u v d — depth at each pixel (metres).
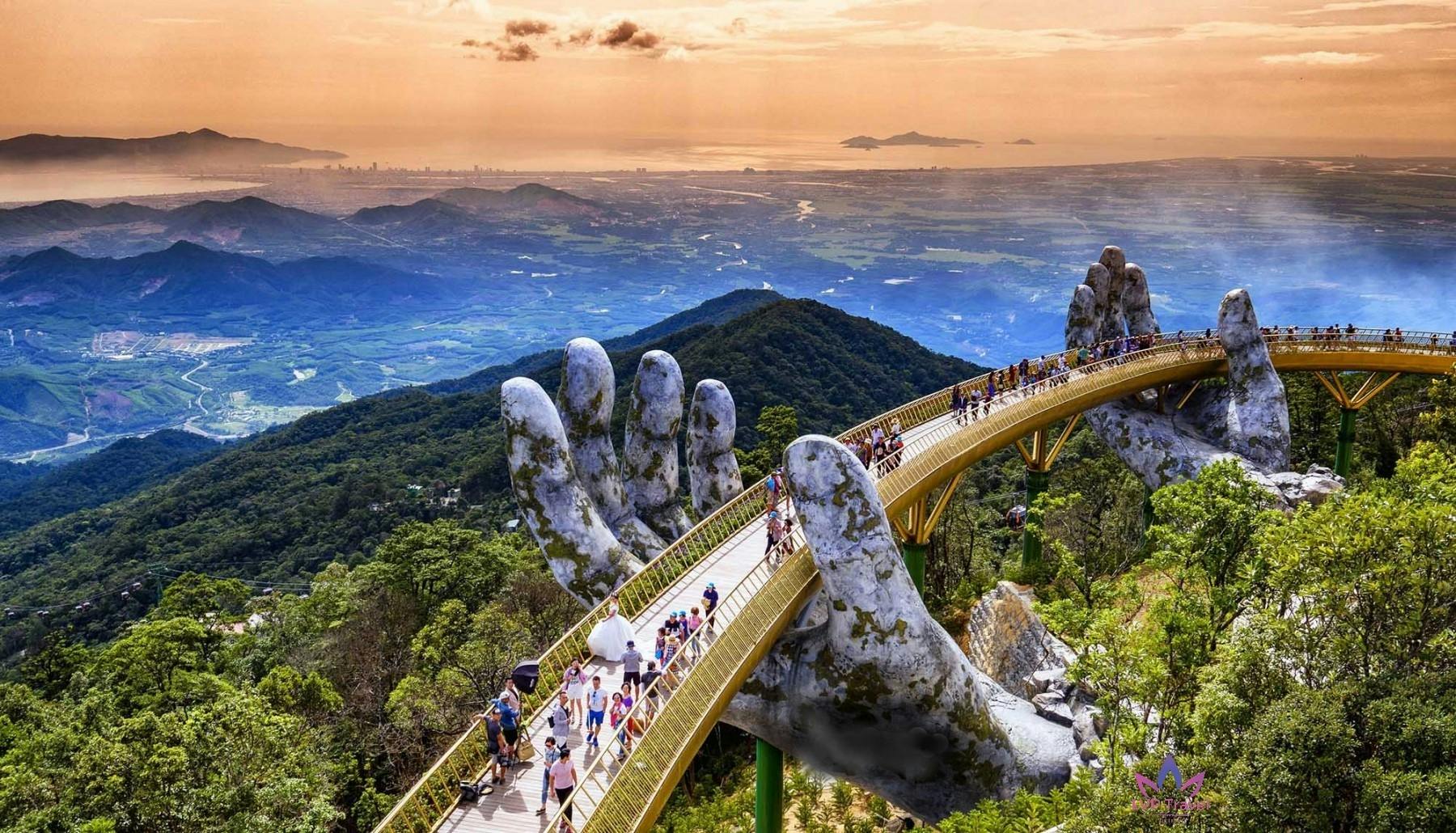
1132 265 61.75
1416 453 33.50
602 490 37.62
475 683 51.38
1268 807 20.55
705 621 27.48
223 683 54.25
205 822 34.25
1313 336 60.84
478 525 114.12
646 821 21.75
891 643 30.09
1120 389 52.34
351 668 59.53
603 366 37.66
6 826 38.56
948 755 31.83
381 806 45.56
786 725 32.19
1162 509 34.28
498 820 21.89
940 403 49.22
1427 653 22.77
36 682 69.31
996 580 54.75
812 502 30.27
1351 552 24.41
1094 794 23.44
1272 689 23.83
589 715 24.50
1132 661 27.81
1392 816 18.78
